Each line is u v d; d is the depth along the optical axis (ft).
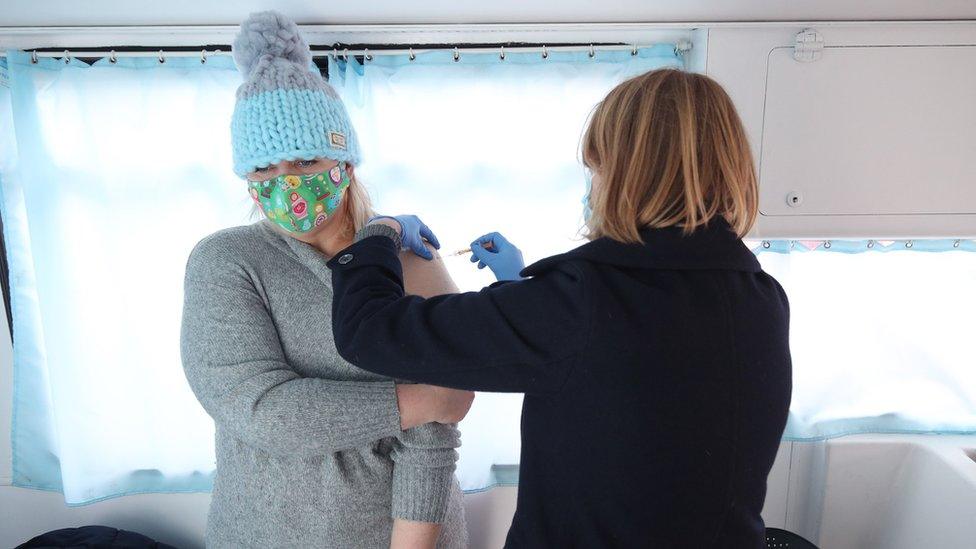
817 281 4.60
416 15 3.63
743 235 2.28
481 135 4.17
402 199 4.26
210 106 4.08
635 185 2.03
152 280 4.33
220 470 3.10
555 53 4.09
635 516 2.01
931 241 4.48
